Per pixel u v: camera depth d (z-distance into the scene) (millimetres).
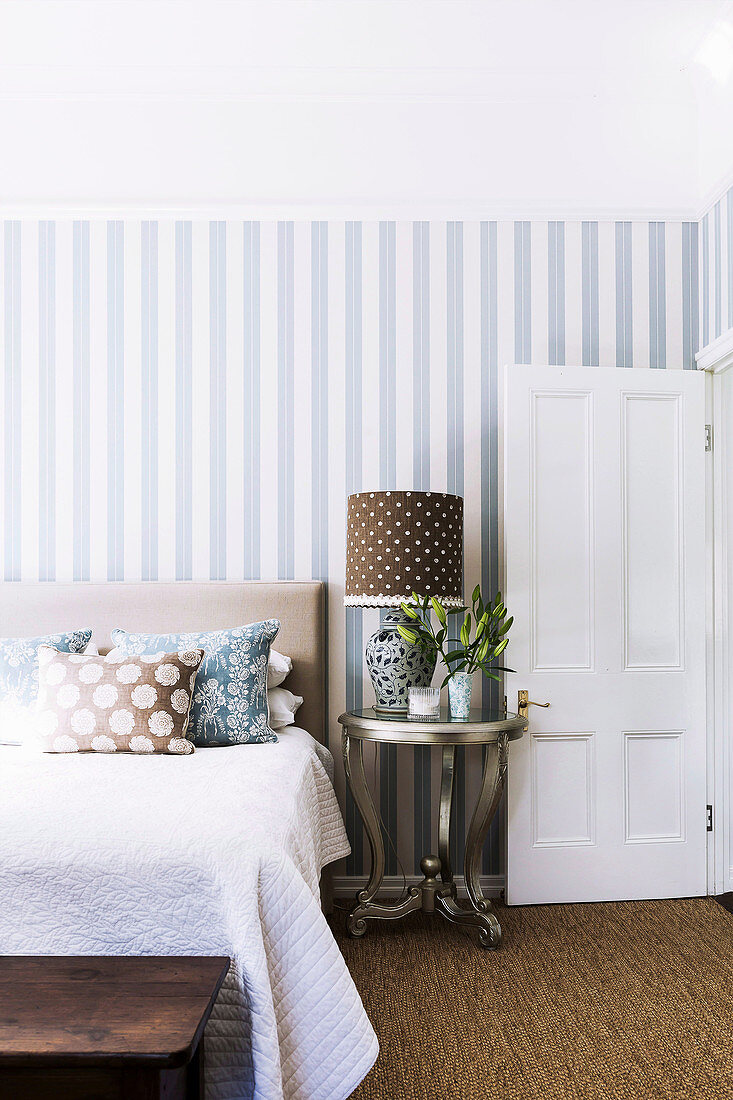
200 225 3334
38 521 3293
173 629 3162
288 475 3307
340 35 3002
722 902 3111
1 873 1558
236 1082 1507
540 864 3090
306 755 2562
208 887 1556
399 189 3346
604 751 3146
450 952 2645
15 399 3311
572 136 3340
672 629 3219
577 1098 1860
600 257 3336
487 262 3348
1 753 2420
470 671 2852
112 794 1848
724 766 3279
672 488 3248
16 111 3303
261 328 3326
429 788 3238
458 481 3318
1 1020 1284
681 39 3018
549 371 3176
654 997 2324
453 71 3191
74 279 3324
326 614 3285
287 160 3334
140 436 3311
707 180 3273
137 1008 1317
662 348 3348
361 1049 1517
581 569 3170
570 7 2855
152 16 2891
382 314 3334
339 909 3090
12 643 2805
